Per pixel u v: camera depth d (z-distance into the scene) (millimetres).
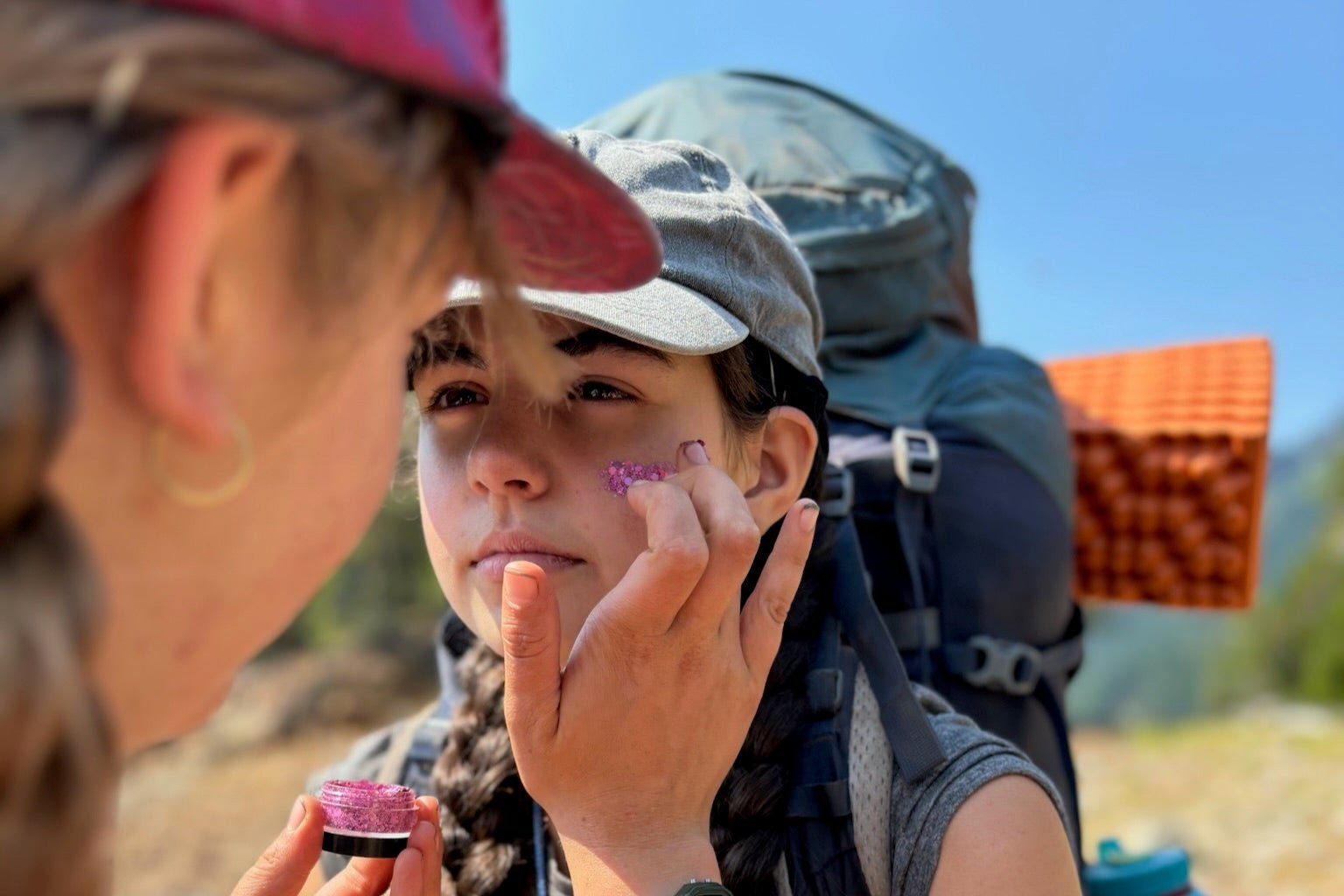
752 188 2000
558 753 1031
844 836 1208
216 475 593
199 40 496
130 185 488
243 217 558
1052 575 1748
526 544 1158
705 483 1053
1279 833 5605
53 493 530
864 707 1282
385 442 734
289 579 684
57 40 474
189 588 621
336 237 585
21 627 467
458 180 657
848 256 1910
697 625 1026
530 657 1017
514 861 1321
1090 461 2010
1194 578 1953
